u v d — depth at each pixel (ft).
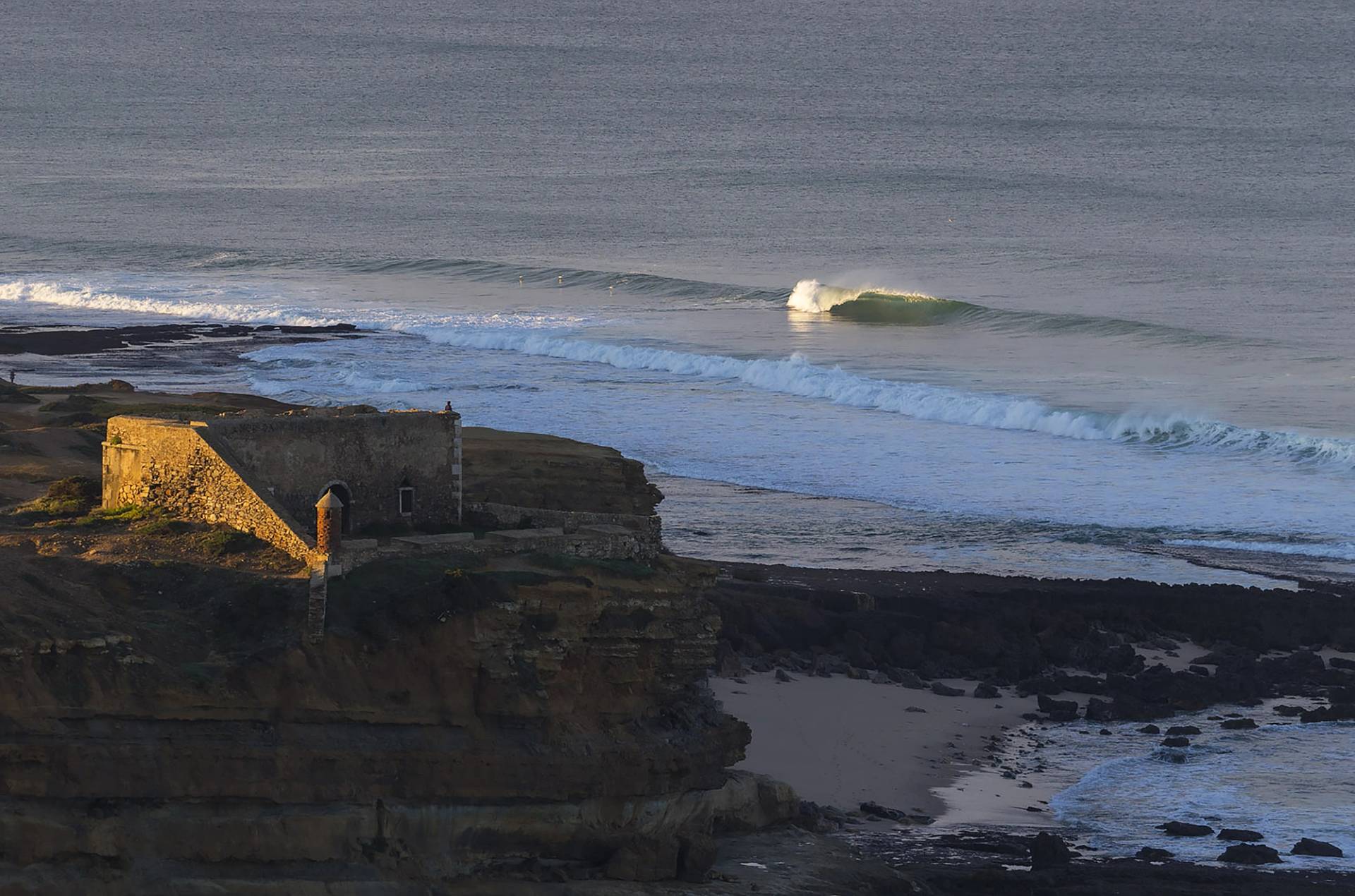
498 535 529.45
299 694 458.91
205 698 448.24
